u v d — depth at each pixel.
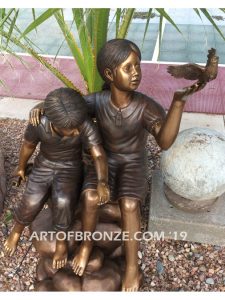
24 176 1.76
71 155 1.57
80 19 1.72
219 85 3.92
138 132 1.60
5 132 3.12
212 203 2.08
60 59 4.47
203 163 1.83
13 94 3.76
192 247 2.10
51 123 1.44
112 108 1.53
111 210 1.82
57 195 1.58
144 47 4.88
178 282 1.93
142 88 3.89
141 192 1.62
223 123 3.33
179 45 4.95
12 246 1.76
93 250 1.79
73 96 1.37
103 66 1.40
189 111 3.48
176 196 2.08
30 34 5.04
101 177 1.49
